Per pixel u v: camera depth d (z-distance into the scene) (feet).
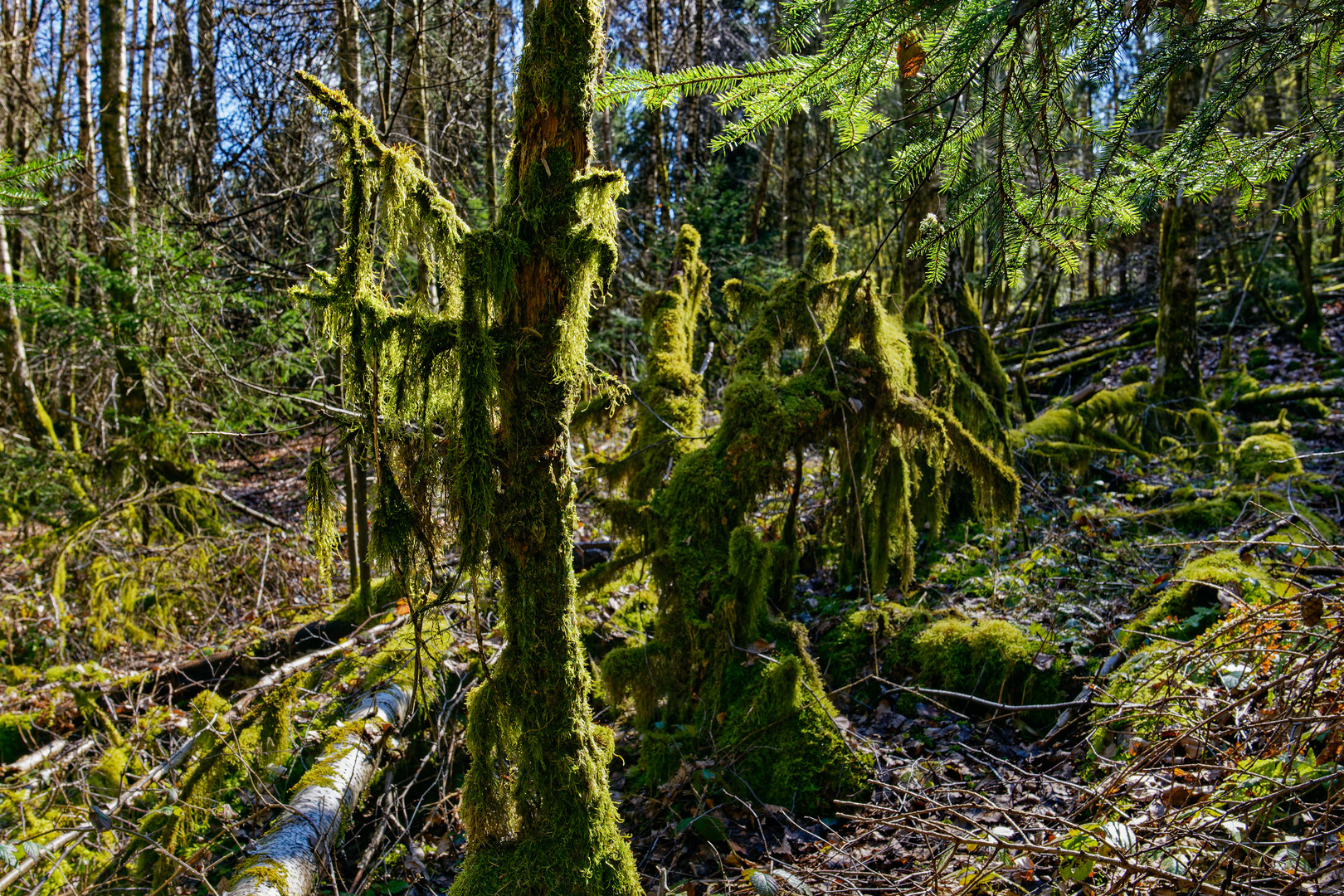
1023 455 19.53
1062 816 8.71
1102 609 13.98
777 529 16.52
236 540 21.36
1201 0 6.61
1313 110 7.23
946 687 13.10
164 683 16.26
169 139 39.83
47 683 16.69
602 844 7.78
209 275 24.75
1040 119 6.99
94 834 10.77
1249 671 9.45
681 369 16.46
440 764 12.35
